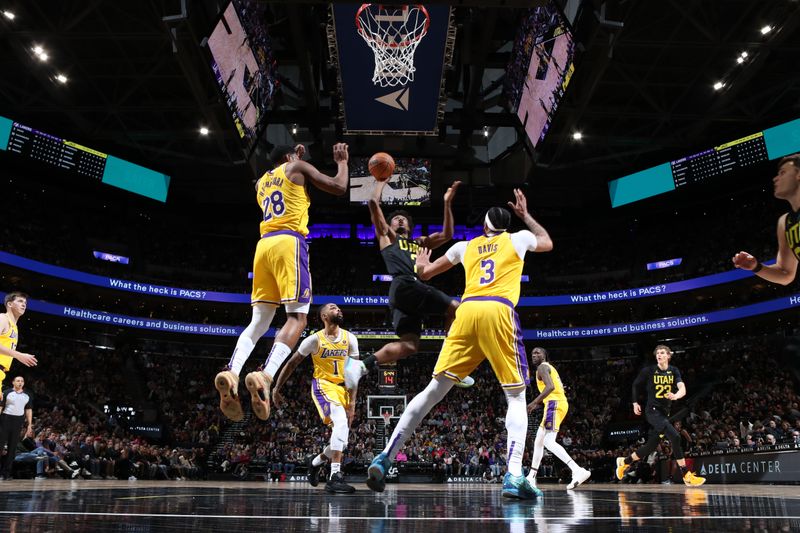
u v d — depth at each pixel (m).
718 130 33.69
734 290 36.47
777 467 14.37
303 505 4.04
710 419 26.92
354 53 23.66
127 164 34.78
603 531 2.49
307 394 35.38
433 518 3.10
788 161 4.20
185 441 30.92
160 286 37.25
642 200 37.06
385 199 35.00
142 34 24.56
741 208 37.97
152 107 29.92
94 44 25.89
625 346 40.66
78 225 38.81
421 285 6.36
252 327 5.05
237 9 19.80
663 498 5.39
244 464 26.95
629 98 30.41
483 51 25.34
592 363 40.06
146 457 23.75
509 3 16.72
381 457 4.80
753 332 36.25
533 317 42.69
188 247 42.94
